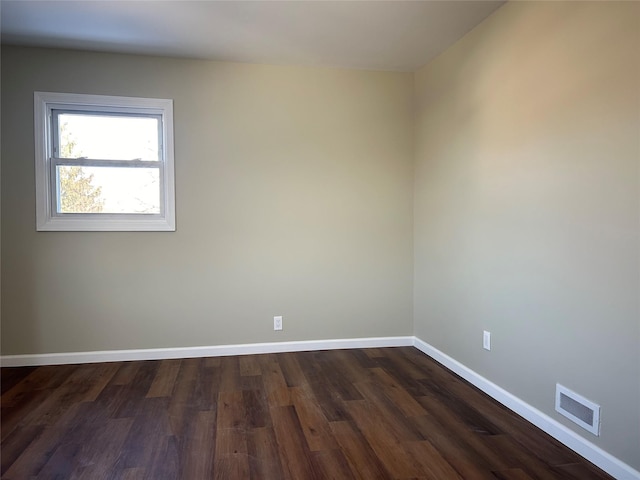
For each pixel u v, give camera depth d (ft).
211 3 7.80
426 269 11.27
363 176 11.65
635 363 5.42
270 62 10.91
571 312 6.41
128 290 10.56
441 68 10.27
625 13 5.46
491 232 8.38
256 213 11.10
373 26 8.82
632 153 5.41
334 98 11.41
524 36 7.36
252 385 9.02
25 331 10.14
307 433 6.95
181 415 7.57
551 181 6.77
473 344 9.08
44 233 10.12
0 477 5.71
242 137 10.96
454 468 5.96
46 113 10.07
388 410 7.81
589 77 6.02
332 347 11.68
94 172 10.48
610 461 5.74
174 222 10.68
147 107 10.44
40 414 7.57
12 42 9.63
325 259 11.53
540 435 6.88
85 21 8.54
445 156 10.14
